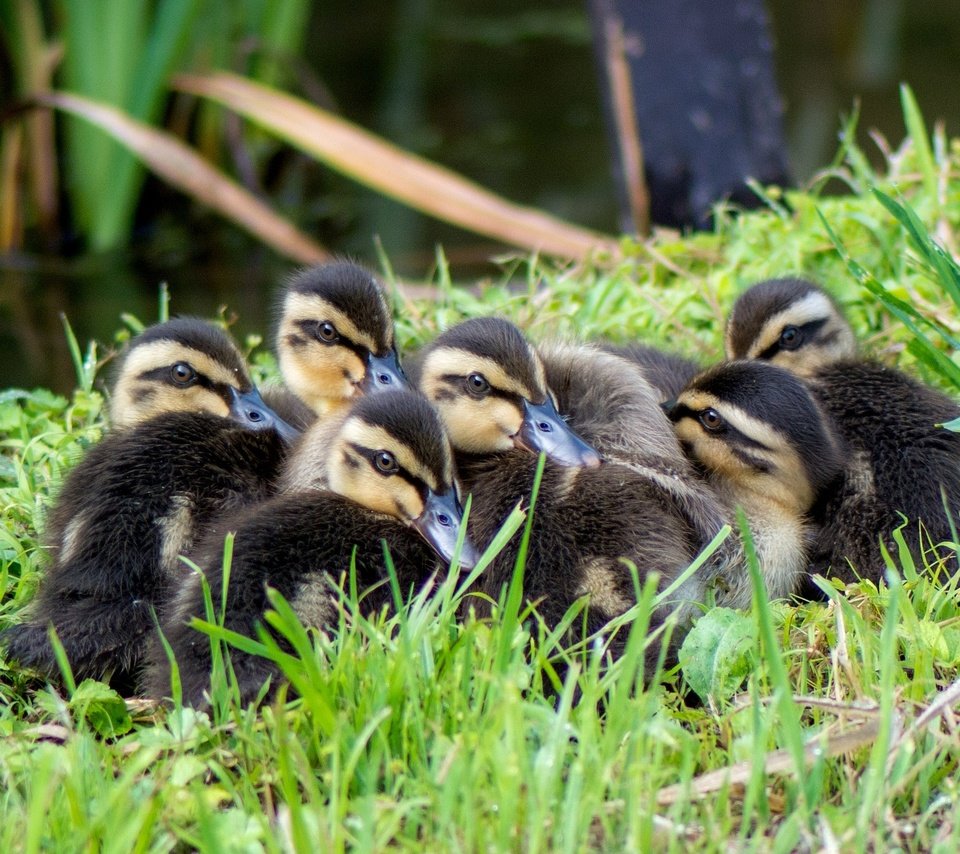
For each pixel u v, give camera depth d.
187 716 8.02
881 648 7.98
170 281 22.94
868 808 6.92
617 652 8.81
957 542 9.84
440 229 25.31
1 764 7.71
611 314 13.88
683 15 19.06
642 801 7.12
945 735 7.70
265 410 11.34
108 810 6.96
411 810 7.11
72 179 24.17
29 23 23.38
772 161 19.53
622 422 10.55
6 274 23.00
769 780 7.50
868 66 31.98
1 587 10.05
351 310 11.86
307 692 7.40
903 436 10.62
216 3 24.08
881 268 14.30
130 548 9.69
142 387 11.56
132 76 23.03
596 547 9.24
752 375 10.54
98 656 9.30
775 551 10.10
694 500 10.00
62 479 10.84
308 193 26.97
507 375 10.49
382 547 9.36
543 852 6.77
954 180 15.61
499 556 9.30
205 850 6.73
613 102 19.86
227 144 25.62
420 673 7.92
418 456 9.62
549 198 25.89
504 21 36.72
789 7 36.34
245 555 9.05
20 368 19.22
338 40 34.56
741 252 14.65
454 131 29.45
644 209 19.98
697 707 8.67
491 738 7.07
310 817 6.96
